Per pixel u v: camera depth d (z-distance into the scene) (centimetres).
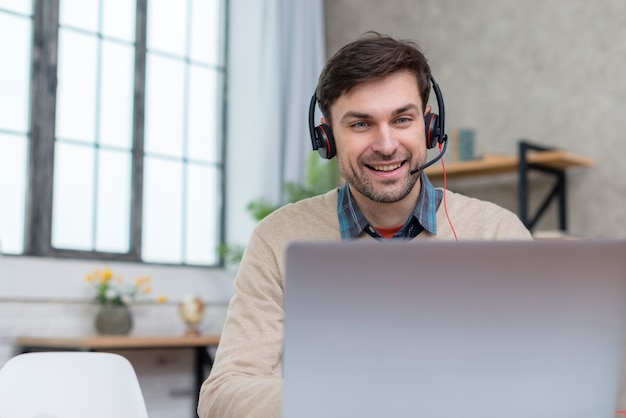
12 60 412
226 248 459
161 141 471
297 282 90
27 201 412
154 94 470
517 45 450
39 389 162
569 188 419
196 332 410
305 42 489
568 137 425
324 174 450
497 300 90
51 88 423
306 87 486
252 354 137
